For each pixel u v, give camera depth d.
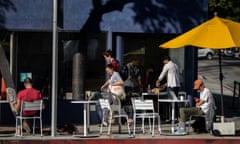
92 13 45.28
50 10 45.00
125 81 45.44
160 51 46.59
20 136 37.03
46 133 39.00
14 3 44.62
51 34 45.16
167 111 45.78
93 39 45.69
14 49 44.91
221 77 39.22
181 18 45.94
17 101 38.19
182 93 44.00
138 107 37.81
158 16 45.69
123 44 46.06
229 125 37.88
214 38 36.41
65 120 44.62
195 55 46.69
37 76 45.06
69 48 45.44
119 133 39.19
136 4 45.56
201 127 39.72
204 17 46.16
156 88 43.72
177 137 37.03
